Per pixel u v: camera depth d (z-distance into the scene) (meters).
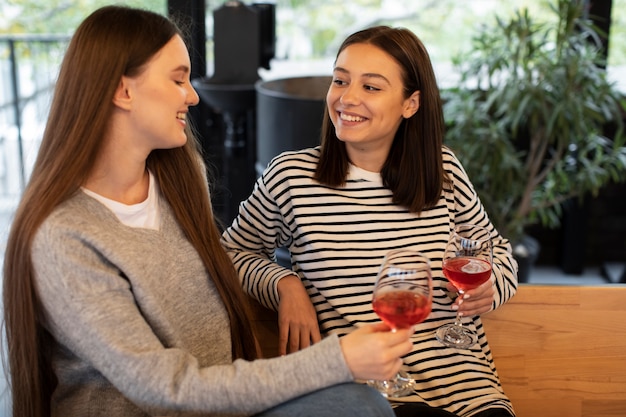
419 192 1.83
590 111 3.47
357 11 4.28
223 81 3.79
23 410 1.48
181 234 1.62
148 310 1.44
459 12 4.20
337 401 1.37
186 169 1.66
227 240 1.93
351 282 1.78
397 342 1.39
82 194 1.45
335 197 1.81
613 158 3.67
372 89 1.73
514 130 3.40
